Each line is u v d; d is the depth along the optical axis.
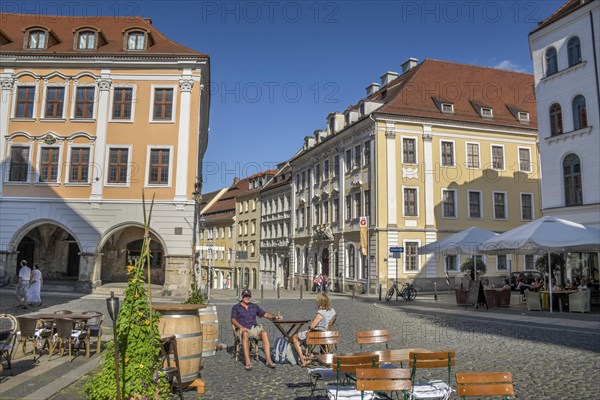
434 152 38.41
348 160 41.78
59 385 7.82
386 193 36.75
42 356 10.26
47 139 29.50
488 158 40.03
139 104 29.78
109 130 29.62
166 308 7.78
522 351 11.31
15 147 29.70
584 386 8.11
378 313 20.56
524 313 20.08
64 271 37.56
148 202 29.09
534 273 36.34
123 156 29.55
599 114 23.95
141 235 37.66
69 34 33.53
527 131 41.12
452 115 39.41
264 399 7.42
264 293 38.66
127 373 5.94
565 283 27.38
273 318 10.26
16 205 29.19
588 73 24.56
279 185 57.22
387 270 36.12
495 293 22.94
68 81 29.94
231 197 72.94
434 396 6.04
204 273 55.78
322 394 7.68
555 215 25.97
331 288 43.19
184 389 7.95
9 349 8.69
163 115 29.80
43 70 29.98
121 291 28.22
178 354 7.67
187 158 29.39
